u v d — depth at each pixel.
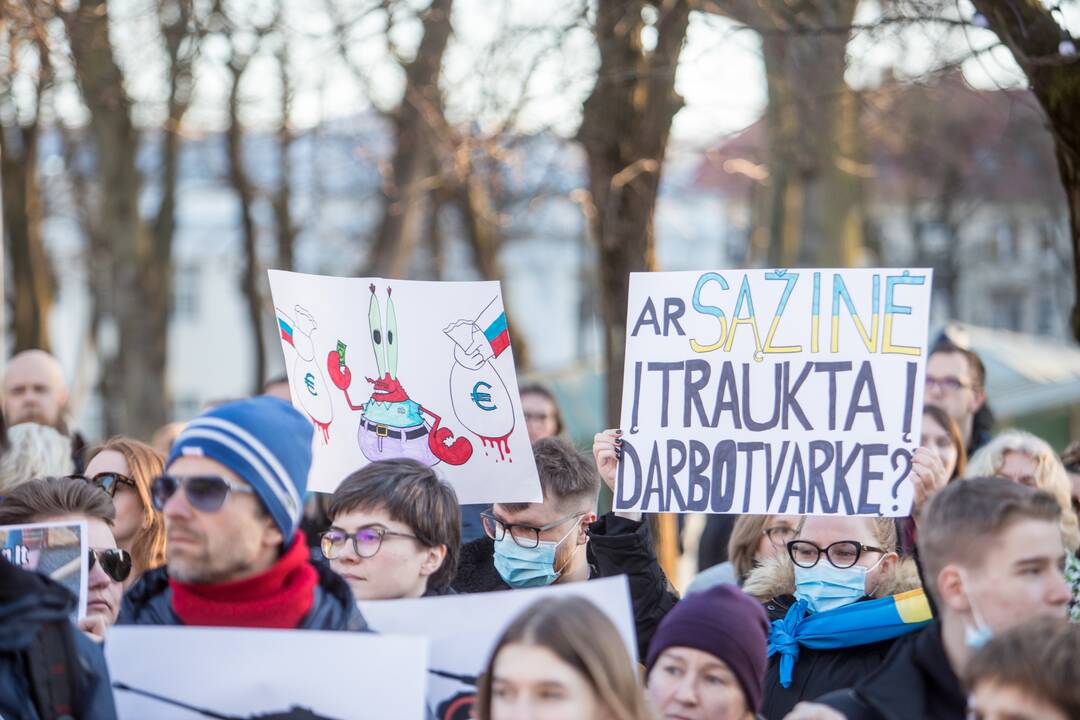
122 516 4.82
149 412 15.38
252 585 3.14
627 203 7.68
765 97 10.45
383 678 3.01
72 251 26.88
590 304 34.53
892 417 4.34
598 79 7.54
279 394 8.06
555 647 2.85
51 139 19.52
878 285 4.43
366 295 4.73
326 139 15.30
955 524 3.16
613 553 4.32
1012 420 19.36
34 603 2.90
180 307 42.97
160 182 15.71
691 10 6.84
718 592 3.40
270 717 3.01
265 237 22.75
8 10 7.37
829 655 4.04
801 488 4.36
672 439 4.48
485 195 12.46
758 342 4.48
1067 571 4.89
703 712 3.28
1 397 7.41
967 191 29.36
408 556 3.89
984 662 2.84
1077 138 5.06
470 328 4.77
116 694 3.05
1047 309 36.38
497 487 4.68
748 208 21.55
